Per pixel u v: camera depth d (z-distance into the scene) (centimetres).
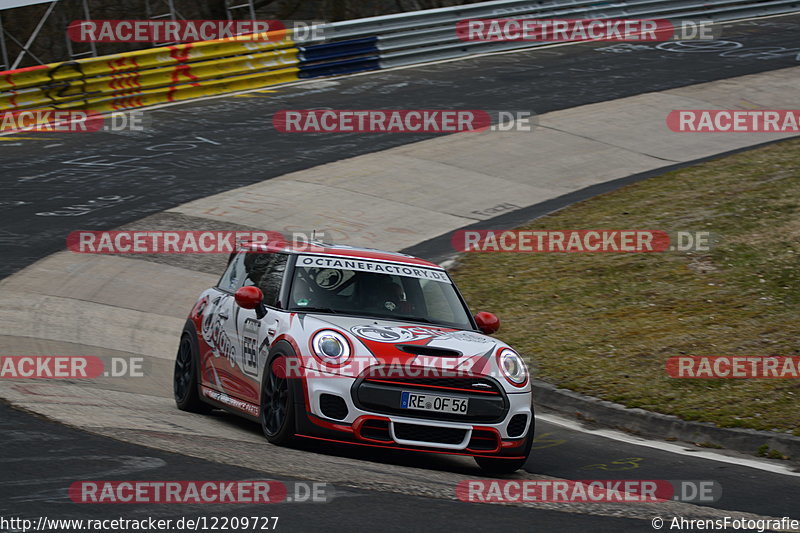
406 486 2153
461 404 2433
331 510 1870
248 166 6988
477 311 4622
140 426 2533
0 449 2155
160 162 7044
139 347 4025
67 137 7681
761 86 9025
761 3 11712
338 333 2489
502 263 5303
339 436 2366
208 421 2861
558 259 5275
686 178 6619
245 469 2138
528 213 6231
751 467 2816
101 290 4741
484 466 2588
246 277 3011
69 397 2884
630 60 9981
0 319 4109
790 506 2342
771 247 5031
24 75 7994
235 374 2786
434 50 10112
